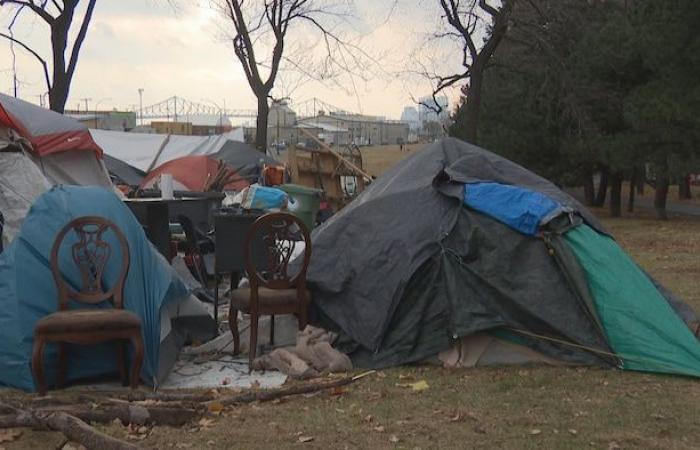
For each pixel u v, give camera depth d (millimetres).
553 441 4891
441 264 6910
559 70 26078
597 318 6809
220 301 9344
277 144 39000
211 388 6043
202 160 19234
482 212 7215
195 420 5207
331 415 5355
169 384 6191
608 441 4910
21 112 10336
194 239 9844
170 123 47156
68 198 6395
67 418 4773
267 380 6320
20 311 5930
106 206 6426
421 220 7188
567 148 27188
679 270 13547
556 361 6742
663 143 22984
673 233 21984
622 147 23859
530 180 7973
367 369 6637
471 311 6711
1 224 7809
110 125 49469
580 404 5656
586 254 7078
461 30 24953
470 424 5203
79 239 6129
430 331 6785
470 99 25094
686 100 20984
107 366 6047
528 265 6992
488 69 29891
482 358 6754
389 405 5590
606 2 28266
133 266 6250
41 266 6078
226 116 55812
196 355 7109
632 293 6969
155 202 9055
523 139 28250
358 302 7000
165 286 6363
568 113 26438
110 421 5074
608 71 25781
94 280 6016
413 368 6656
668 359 6555
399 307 6852
